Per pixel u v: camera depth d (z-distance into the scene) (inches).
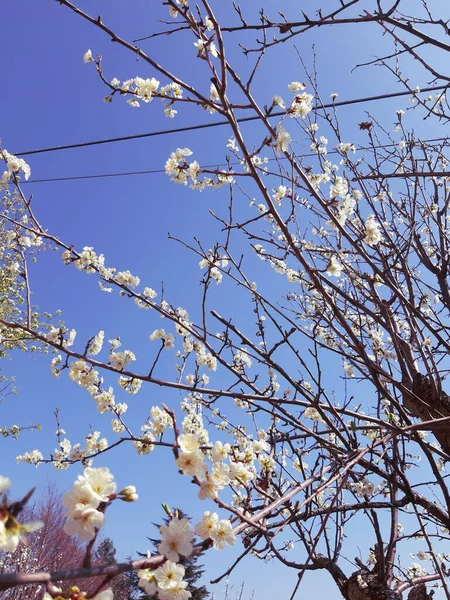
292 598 68.0
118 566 50.9
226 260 149.6
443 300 159.6
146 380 116.0
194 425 140.9
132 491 52.9
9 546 41.3
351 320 180.9
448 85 132.9
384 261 143.2
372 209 160.4
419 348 149.7
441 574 120.8
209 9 90.4
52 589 45.3
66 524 49.6
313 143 170.2
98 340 134.2
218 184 122.1
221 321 125.0
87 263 137.3
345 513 159.2
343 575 150.3
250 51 104.2
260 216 104.5
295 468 155.8
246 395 121.2
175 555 56.2
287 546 167.6
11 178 133.6
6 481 43.7
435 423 114.8
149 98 109.7
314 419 162.7
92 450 148.4
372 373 124.0
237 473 77.8
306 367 124.4
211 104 95.3
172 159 115.9
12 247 136.6
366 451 104.4
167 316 128.6
